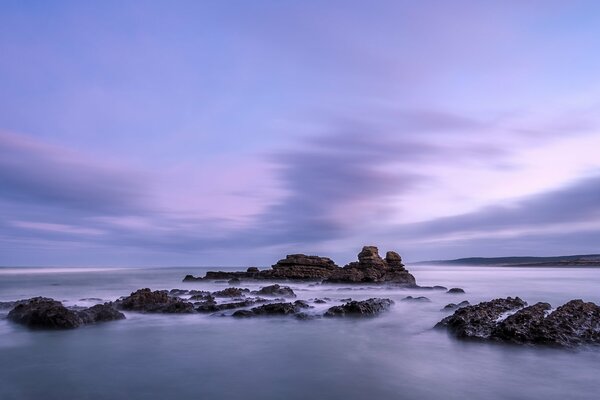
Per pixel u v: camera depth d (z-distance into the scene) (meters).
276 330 23.91
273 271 81.31
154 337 21.89
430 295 49.91
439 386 14.03
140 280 86.31
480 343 19.58
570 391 13.55
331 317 27.98
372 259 70.06
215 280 80.25
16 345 19.98
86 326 24.52
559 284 71.50
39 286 64.00
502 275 119.94
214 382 14.55
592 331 19.59
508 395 13.18
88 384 14.35
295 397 13.05
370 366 16.45
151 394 13.36
